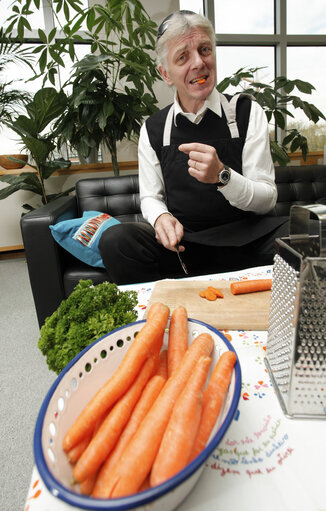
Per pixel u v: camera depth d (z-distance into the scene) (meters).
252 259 1.47
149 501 0.27
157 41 1.29
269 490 0.37
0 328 1.88
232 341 0.67
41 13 3.38
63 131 2.68
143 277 1.46
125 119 2.77
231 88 3.81
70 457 0.36
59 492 0.27
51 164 2.86
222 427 0.34
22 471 0.94
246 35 3.75
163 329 0.51
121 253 1.40
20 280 2.75
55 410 0.39
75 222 1.60
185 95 1.35
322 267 0.40
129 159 3.59
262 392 0.53
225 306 0.78
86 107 2.57
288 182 2.63
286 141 3.15
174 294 0.87
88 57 2.46
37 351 1.61
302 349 0.44
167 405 0.39
